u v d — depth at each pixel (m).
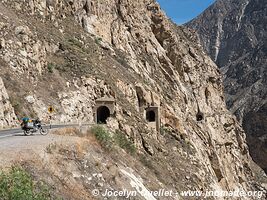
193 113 77.81
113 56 61.34
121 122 44.22
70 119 39.66
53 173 14.59
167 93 69.56
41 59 42.78
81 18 63.22
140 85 57.56
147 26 78.44
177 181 43.94
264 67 188.12
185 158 55.62
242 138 93.88
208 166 66.06
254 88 177.00
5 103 30.22
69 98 41.50
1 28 38.03
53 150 16.48
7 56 36.66
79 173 16.20
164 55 77.69
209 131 78.62
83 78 45.88
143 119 51.53
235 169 84.12
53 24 53.78
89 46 55.97
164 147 51.50
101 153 19.95
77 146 18.05
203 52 97.50
